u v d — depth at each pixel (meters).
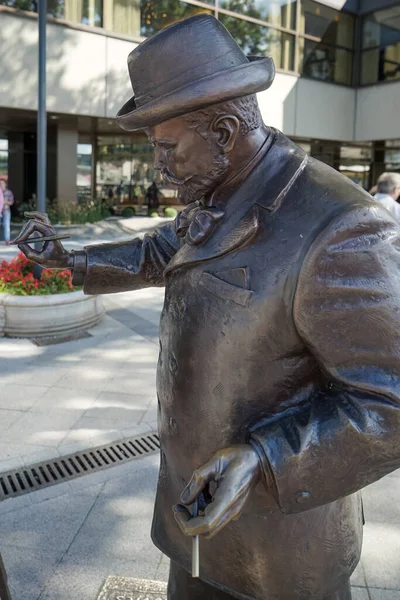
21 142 22.80
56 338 6.62
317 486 1.14
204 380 1.29
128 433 4.09
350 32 19.80
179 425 1.38
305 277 1.13
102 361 5.80
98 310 7.30
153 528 1.67
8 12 14.14
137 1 16.14
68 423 4.27
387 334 1.09
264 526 1.36
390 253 1.11
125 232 18.67
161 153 1.24
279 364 1.24
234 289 1.21
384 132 19.73
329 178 1.23
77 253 1.69
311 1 18.56
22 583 2.59
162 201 24.92
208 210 1.28
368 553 2.81
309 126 19.42
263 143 1.26
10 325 6.59
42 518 3.08
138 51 1.17
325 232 1.11
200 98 1.11
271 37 18.11
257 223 1.21
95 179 23.69
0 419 4.32
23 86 14.73
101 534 2.95
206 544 1.47
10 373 5.39
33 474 3.53
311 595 1.42
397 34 18.86
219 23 1.18
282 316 1.19
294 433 1.14
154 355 6.04
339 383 1.17
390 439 1.08
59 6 14.93
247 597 1.46
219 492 1.07
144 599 2.44
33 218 1.66
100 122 18.33
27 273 7.21
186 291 1.31
